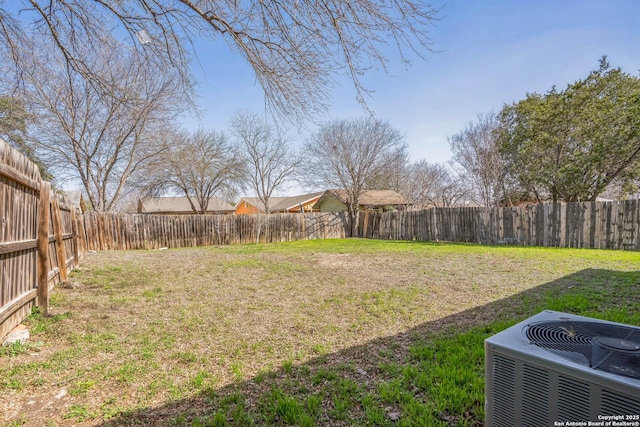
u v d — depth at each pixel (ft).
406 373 7.30
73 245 20.84
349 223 53.57
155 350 9.00
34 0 11.59
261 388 7.03
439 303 13.26
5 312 8.86
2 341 8.79
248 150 66.74
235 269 21.88
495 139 45.16
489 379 4.13
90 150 38.70
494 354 4.07
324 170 52.80
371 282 17.48
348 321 11.36
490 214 35.42
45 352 8.71
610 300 12.34
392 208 67.51
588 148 34.71
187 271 21.04
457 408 5.97
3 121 24.95
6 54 14.53
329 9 9.66
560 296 13.20
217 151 60.59
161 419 5.98
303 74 11.26
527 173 40.11
